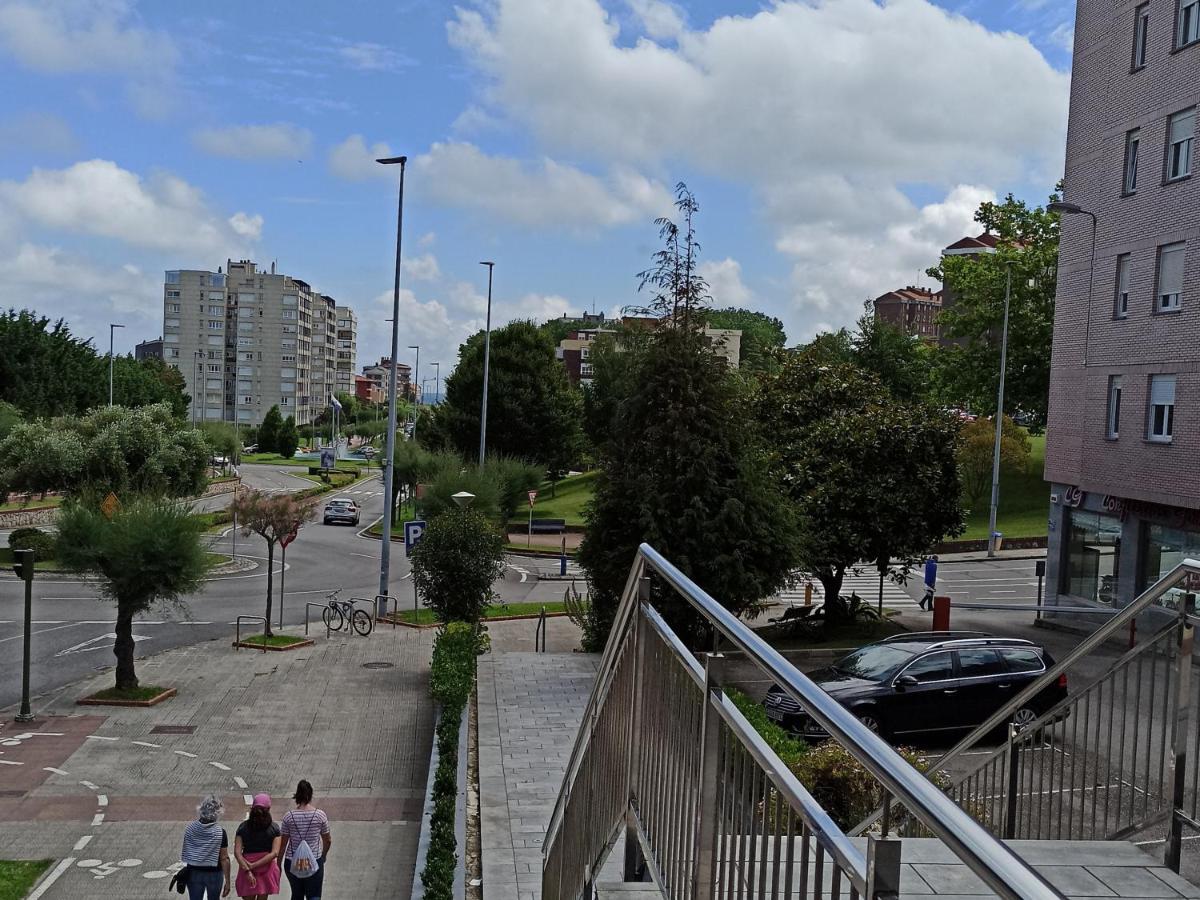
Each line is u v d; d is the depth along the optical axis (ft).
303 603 106.52
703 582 64.95
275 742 59.00
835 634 87.81
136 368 302.86
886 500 84.07
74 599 100.89
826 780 30.04
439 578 79.15
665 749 11.43
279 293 578.25
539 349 206.18
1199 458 79.36
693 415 65.82
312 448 510.17
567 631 92.68
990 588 117.39
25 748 56.95
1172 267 83.71
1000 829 21.67
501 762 48.08
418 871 35.27
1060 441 98.68
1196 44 80.69
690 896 10.12
